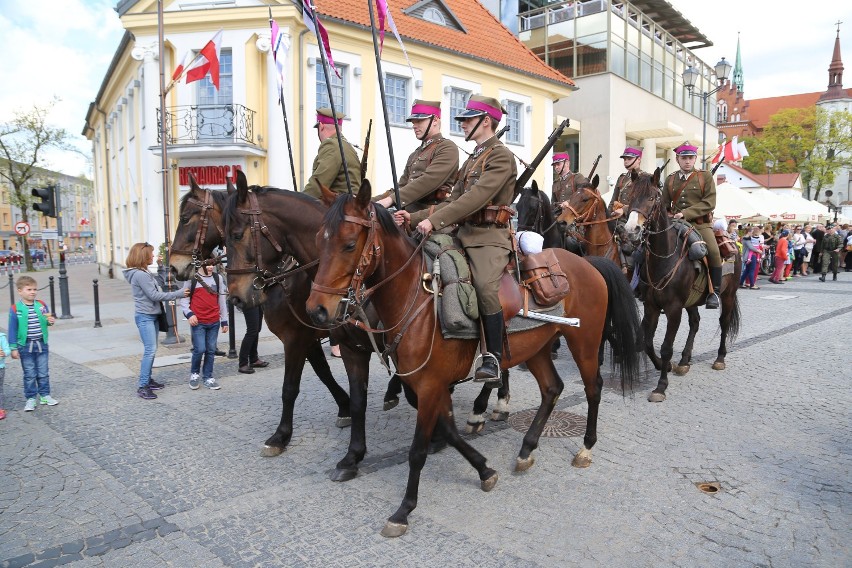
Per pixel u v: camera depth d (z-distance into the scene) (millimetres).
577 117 24422
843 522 3738
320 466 4742
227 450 5082
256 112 14727
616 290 4973
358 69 15797
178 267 5316
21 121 35188
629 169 8438
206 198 5410
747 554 3389
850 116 56875
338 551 3475
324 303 3266
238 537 3645
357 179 5594
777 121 59625
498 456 4914
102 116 26031
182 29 14711
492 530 3703
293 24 14359
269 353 9094
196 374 7051
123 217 22672
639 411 6047
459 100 18719
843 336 10023
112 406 6355
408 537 3631
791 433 5367
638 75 25844
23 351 6121
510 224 4156
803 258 22953
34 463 4805
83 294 18344
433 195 4781
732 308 7871
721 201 19156
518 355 4184
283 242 4699
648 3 25766
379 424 5738
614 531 3668
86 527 3775
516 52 21328
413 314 3670
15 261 44062
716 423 5660
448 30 19391
